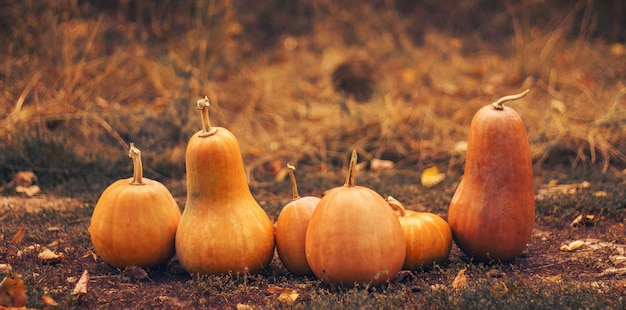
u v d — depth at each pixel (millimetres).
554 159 3146
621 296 1986
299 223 2115
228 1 4262
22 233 2354
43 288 2043
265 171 3143
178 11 4207
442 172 3098
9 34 3555
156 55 3900
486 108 2176
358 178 2979
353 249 2004
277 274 2162
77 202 2723
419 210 2680
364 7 4910
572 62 4211
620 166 3080
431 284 2105
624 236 2391
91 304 2016
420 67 4121
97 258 2258
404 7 5336
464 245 2199
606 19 4922
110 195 2139
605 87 3846
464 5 5238
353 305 1938
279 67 4238
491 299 1954
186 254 2086
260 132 3410
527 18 4879
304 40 4730
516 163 2145
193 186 2084
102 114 3285
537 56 4262
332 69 4047
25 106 3346
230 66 4184
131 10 4203
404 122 3393
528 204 2164
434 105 3590
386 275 2023
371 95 3922
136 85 3682
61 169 2926
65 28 3613
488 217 2156
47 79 3477
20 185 2873
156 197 2139
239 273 2092
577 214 2547
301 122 3479
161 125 3205
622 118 3219
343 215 2010
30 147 2955
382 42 4465
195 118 3277
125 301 2035
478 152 2162
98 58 3744
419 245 2131
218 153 2061
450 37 4977
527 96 3727
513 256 2199
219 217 2076
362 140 3289
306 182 2959
